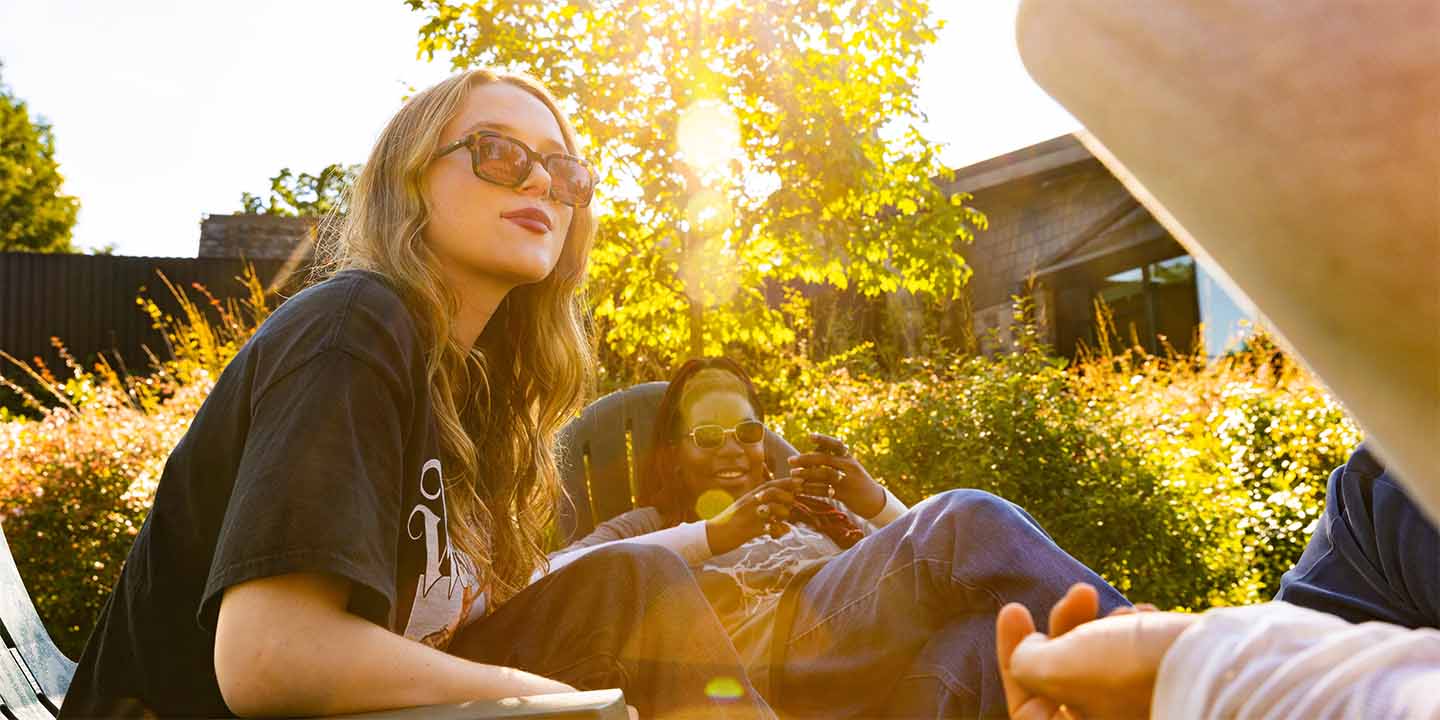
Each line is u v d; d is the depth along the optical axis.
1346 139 0.15
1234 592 3.80
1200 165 0.17
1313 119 0.15
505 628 1.21
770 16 5.43
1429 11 0.15
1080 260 11.07
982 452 3.98
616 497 3.00
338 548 0.86
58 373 13.18
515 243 1.25
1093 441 4.01
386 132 1.28
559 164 1.31
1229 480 4.26
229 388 1.03
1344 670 0.19
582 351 1.59
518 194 1.26
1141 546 3.74
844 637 1.67
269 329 1.02
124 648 1.06
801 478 2.33
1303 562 1.18
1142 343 10.96
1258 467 4.31
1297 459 4.24
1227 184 0.16
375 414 0.95
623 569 1.20
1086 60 0.18
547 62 5.27
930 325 9.84
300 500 0.87
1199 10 0.17
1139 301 11.02
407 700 0.86
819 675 1.67
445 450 1.21
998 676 1.43
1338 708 0.19
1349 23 0.15
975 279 12.12
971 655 1.46
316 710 0.84
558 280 1.53
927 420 4.18
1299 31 0.16
